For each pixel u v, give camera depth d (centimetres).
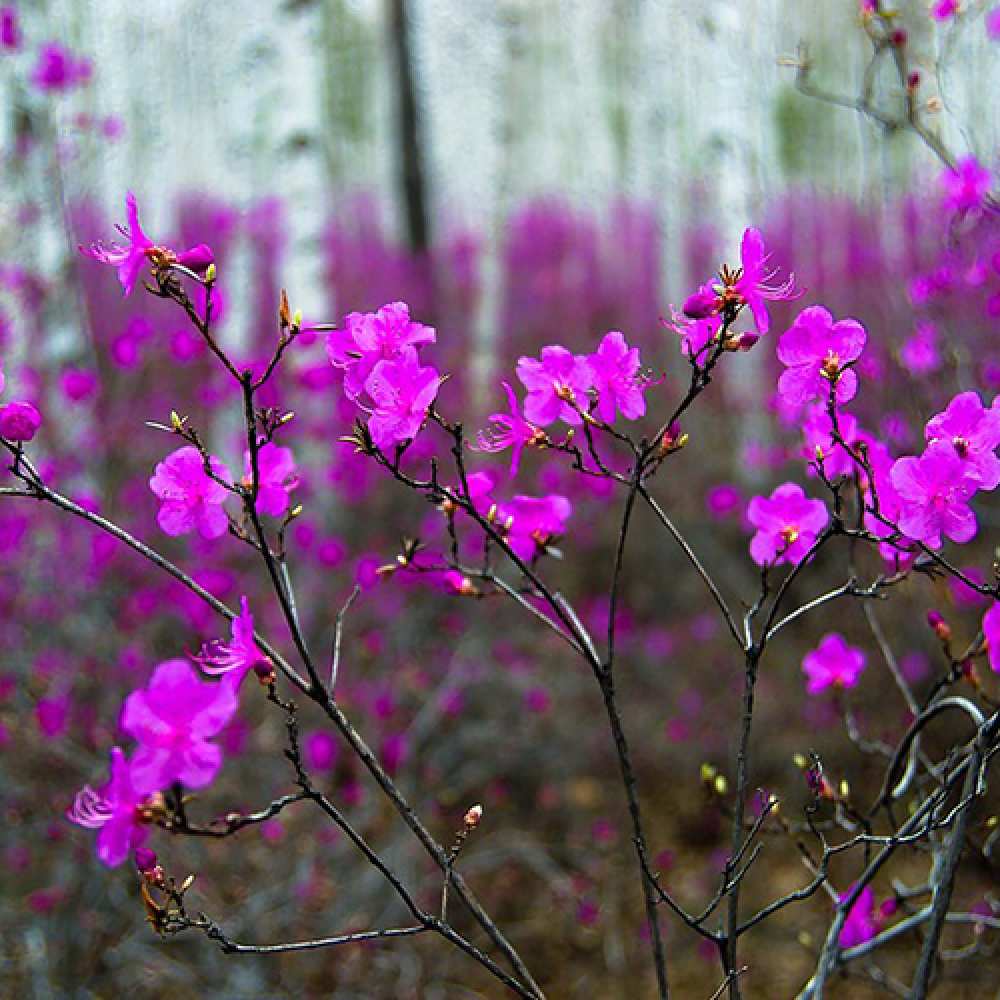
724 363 802
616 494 722
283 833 412
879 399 338
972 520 154
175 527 163
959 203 294
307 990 387
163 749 124
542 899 473
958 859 165
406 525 609
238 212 768
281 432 514
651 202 1093
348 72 1094
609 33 1077
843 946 221
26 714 417
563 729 559
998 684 422
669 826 531
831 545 614
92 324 518
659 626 672
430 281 987
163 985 381
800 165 690
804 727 562
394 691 512
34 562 463
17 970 380
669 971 432
